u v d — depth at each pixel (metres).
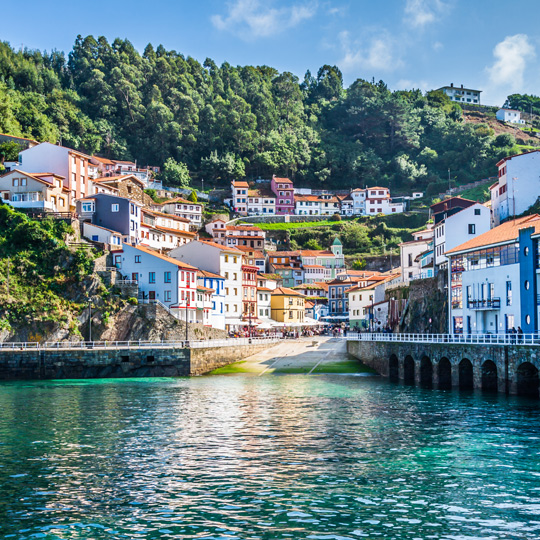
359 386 78.81
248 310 147.75
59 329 104.88
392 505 31.16
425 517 29.52
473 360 71.12
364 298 160.88
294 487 34.19
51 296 108.25
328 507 30.92
